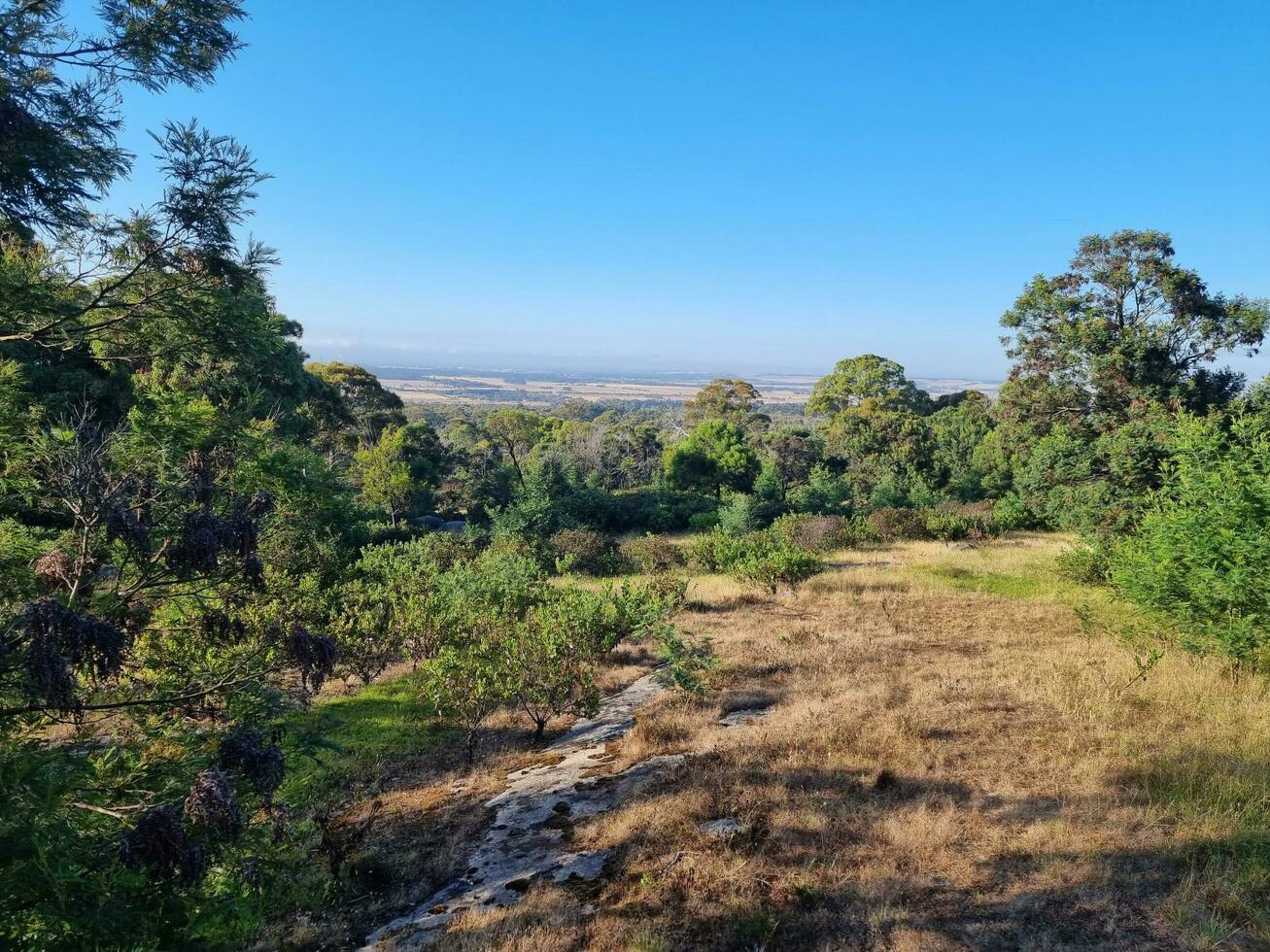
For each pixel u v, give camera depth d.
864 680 10.17
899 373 78.62
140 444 4.70
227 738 4.12
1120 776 6.61
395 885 6.06
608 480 55.81
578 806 7.04
